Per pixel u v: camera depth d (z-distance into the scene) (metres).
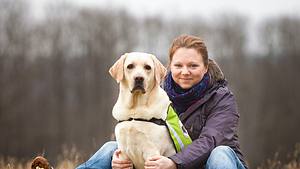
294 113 38.94
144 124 4.71
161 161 4.52
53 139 34.59
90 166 5.03
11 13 36.91
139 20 42.50
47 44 39.12
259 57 43.44
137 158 4.81
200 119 4.95
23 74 36.56
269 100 40.12
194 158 4.57
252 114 39.03
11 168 7.05
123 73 4.89
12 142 33.75
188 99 4.98
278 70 41.75
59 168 7.52
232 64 42.19
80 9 41.03
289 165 7.85
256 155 29.66
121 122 4.82
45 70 38.44
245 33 44.19
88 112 37.59
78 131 35.69
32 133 34.72
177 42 5.07
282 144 35.28
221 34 43.66
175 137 4.75
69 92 38.81
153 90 4.82
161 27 42.72
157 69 4.88
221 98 4.93
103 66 39.78
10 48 36.62
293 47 43.34
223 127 4.76
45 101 37.19
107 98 38.28
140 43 42.31
